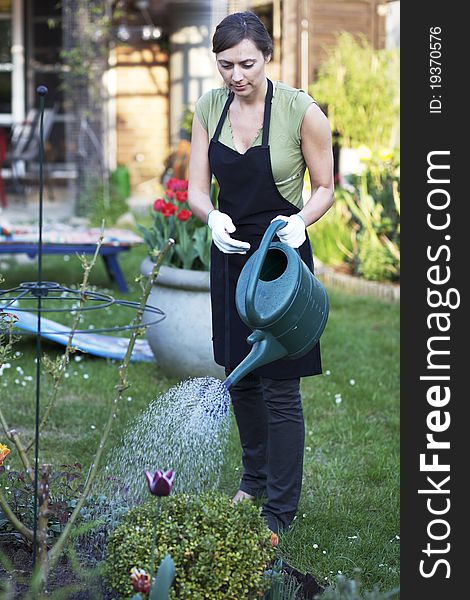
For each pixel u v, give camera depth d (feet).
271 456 9.43
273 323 8.11
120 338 18.76
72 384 15.65
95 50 34.94
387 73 34.96
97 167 35.24
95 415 13.98
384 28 38.83
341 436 13.50
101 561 7.82
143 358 17.25
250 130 9.14
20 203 39.17
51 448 12.59
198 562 7.26
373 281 25.25
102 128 35.35
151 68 44.62
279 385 9.19
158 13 43.52
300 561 9.30
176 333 15.12
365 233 26.11
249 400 9.91
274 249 8.66
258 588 7.47
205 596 7.23
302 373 9.12
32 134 39.96
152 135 45.16
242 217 9.27
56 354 17.83
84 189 35.17
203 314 15.03
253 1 41.06
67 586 7.84
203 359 15.16
